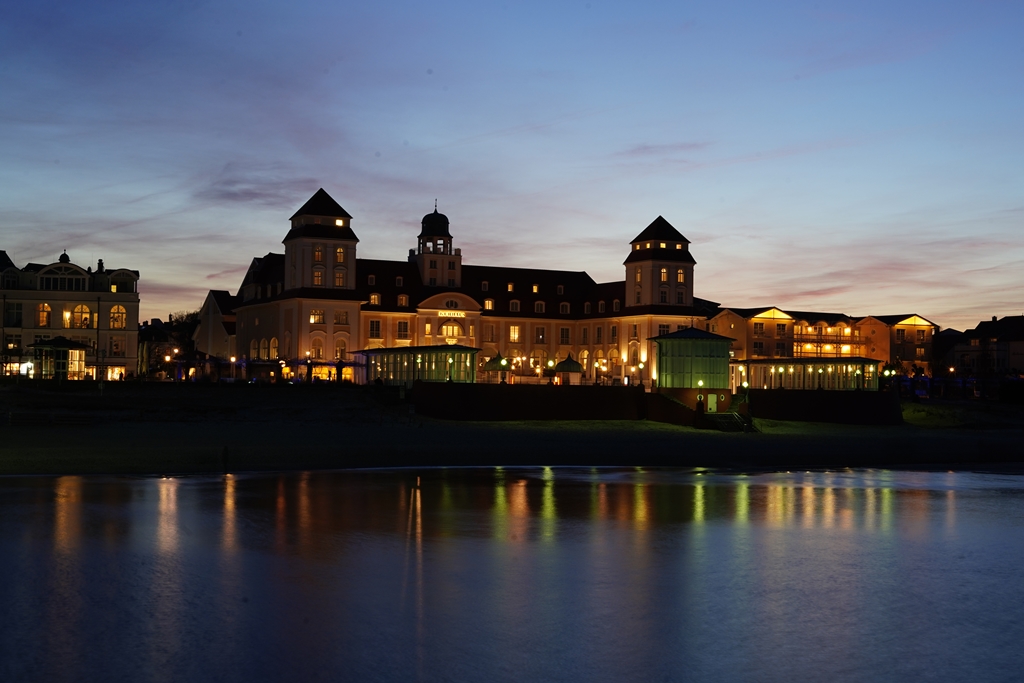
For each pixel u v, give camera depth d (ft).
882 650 77.82
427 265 465.88
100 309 373.61
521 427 285.23
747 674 71.87
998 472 206.08
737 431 296.71
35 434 218.59
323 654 73.77
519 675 70.59
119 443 207.82
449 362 323.16
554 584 95.96
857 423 326.65
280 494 150.51
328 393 315.99
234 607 85.46
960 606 90.89
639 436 271.69
